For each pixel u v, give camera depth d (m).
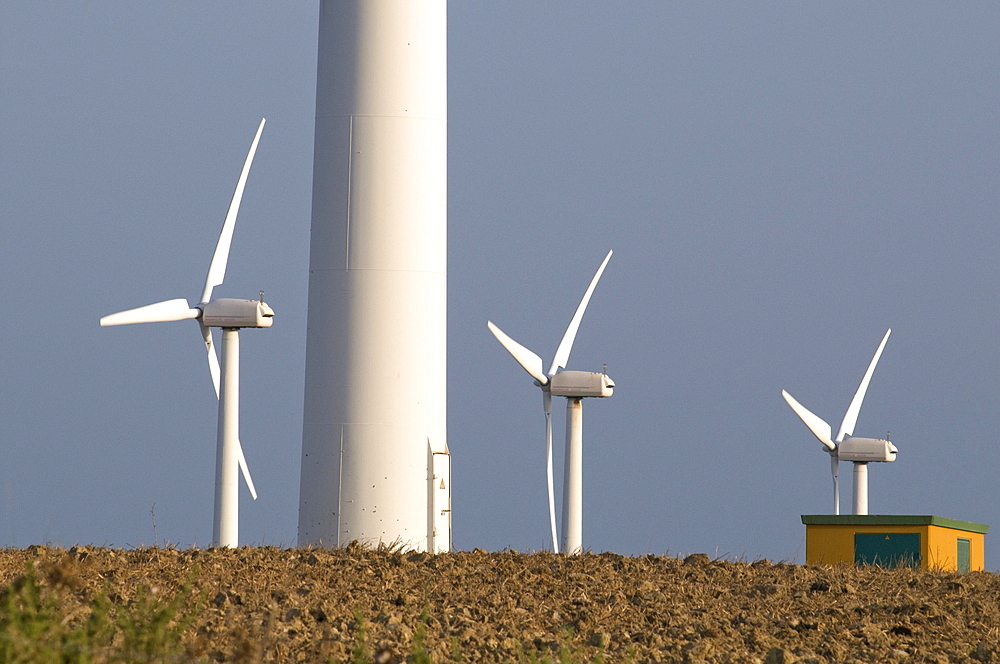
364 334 107.25
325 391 107.81
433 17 110.75
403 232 108.00
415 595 76.81
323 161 109.31
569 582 83.56
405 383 107.25
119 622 55.09
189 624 58.00
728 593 82.94
